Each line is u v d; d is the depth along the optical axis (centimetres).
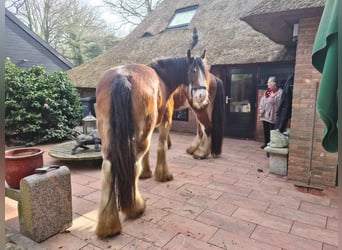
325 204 270
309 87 317
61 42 1509
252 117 620
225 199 281
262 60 543
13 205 261
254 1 726
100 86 222
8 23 959
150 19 1001
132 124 202
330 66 92
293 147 336
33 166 202
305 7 286
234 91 640
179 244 197
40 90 590
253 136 624
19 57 999
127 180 197
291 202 275
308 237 209
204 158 450
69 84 662
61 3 1431
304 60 318
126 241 200
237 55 589
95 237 204
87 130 488
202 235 210
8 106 543
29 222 191
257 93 602
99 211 205
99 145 413
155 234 210
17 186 199
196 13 837
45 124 588
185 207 260
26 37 1014
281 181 338
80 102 711
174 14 923
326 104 95
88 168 390
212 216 242
